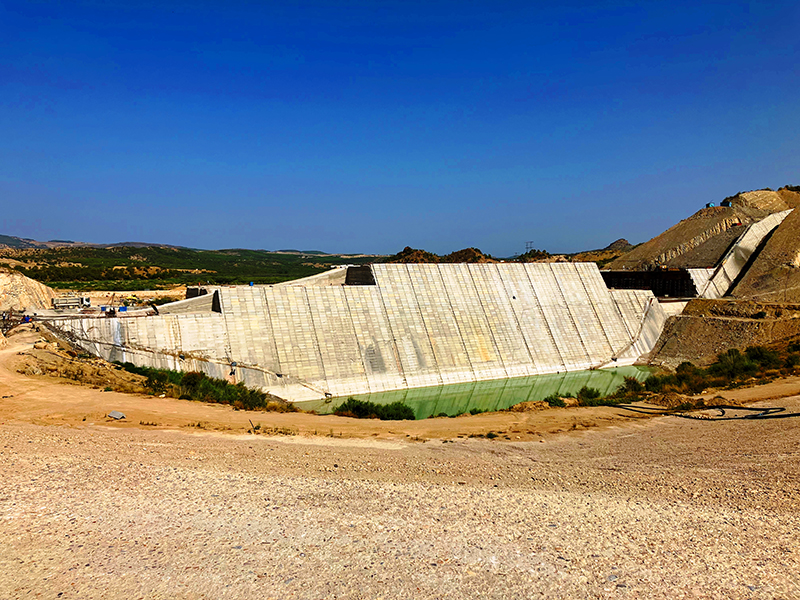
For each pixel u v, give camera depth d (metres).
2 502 17.05
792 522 17.56
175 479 20.69
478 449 30.48
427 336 73.69
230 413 37.72
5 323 57.88
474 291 81.62
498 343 77.81
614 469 25.52
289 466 23.92
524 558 14.34
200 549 14.45
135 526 15.91
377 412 45.38
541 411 45.25
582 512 18.41
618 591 12.65
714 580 13.28
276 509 17.77
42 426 28.52
